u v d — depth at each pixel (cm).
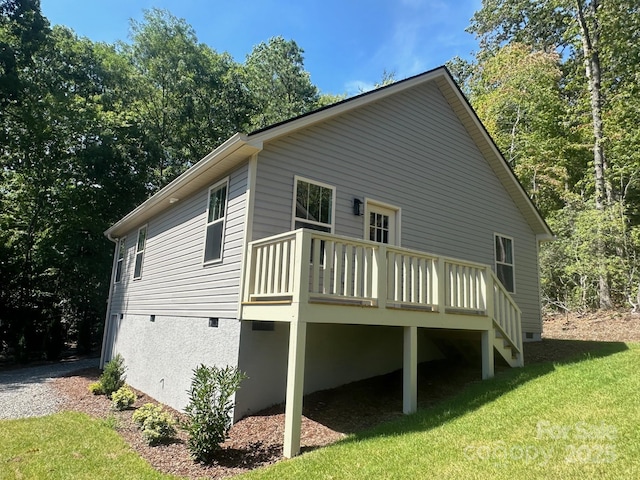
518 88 1972
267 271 561
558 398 515
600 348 838
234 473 421
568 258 1438
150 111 2133
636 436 380
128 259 1233
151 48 2170
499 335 738
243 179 645
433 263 635
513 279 1081
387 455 406
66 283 1811
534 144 1917
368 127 809
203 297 715
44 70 1753
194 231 800
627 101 1502
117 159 1822
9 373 1284
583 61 1727
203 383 492
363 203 774
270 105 2755
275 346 622
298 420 454
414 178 880
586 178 1683
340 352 705
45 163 1728
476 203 1020
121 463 463
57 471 442
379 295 553
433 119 950
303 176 691
